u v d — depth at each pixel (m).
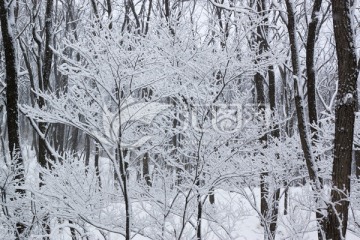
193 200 5.53
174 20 4.62
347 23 4.26
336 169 4.36
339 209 4.36
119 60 3.88
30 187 4.59
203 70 4.73
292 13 5.11
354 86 4.30
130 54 3.88
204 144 4.96
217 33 4.75
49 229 5.74
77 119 4.46
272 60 4.88
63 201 4.48
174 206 5.44
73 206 4.51
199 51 4.60
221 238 5.96
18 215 5.73
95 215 5.00
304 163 6.09
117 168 4.49
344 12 4.27
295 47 5.11
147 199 5.24
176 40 4.52
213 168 5.03
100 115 4.46
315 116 6.25
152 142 5.18
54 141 14.77
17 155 6.16
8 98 6.32
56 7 13.10
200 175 5.11
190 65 4.59
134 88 4.20
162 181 5.30
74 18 13.63
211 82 4.82
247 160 5.50
